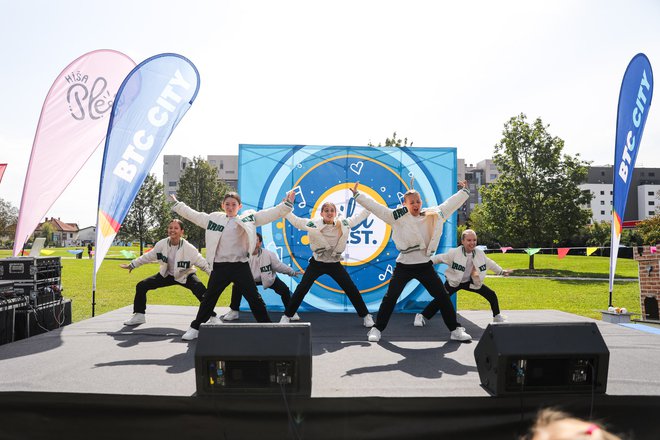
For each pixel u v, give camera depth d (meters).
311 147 6.62
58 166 5.64
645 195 65.62
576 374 2.80
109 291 11.73
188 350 4.09
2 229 38.97
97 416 2.85
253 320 5.91
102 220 5.42
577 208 20.08
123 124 5.45
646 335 4.90
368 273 6.57
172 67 5.65
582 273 18.41
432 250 4.55
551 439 0.81
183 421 2.80
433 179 6.61
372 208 4.61
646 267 6.89
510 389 2.79
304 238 6.59
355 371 3.46
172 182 61.12
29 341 4.46
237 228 4.46
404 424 2.80
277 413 2.75
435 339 4.71
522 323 2.89
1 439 2.88
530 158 20.58
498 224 21.02
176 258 5.27
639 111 6.15
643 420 2.86
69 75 5.70
